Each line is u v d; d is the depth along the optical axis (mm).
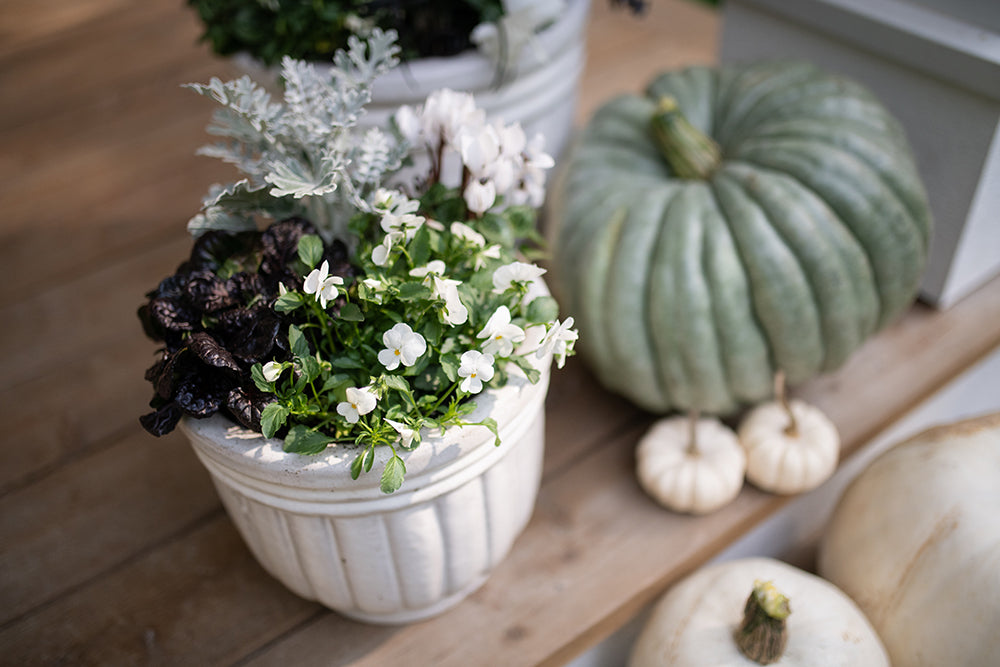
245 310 833
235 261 890
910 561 984
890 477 1021
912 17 1148
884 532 1005
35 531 1062
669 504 1064
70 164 1438
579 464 1119
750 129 1137
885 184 1057
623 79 1534
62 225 1358
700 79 1189
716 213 1050
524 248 953
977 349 1223
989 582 941
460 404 858
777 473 1067
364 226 894
